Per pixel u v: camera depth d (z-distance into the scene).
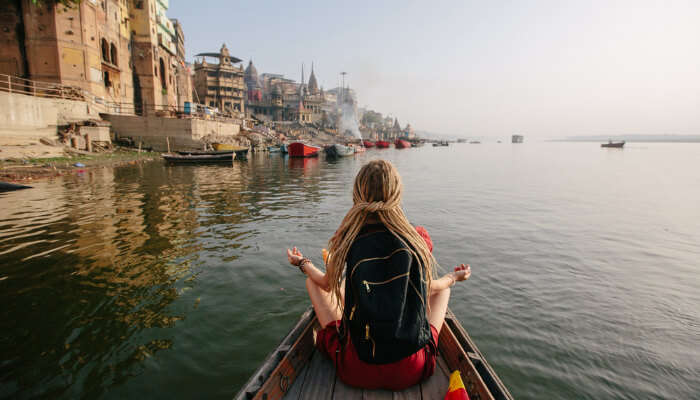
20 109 23.23
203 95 92.62
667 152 88.50
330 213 11.30
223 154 32.19
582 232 9.36
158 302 5.23
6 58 30.28
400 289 1.71
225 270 6.39
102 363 3.89
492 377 2.35
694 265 6.97
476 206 12.95
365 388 2.07
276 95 128.12
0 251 7.25
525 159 53.59
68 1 31.05
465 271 2.41
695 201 14.61
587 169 33.28
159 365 3.87
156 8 47.00
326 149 50.47
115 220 9.88
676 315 5.02
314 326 2.90
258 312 4.97
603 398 3.49
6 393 3.45
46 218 9.93
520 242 8.39
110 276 6.11
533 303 5.34
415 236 1.87
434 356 2.12
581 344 4.33
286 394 2.16
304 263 2.38
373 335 1.74
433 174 26.86
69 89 30.83
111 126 35.81
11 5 29.84
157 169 25.19
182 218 10.30
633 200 14.84
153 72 45.19
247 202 13.18
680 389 3.61
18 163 19.75
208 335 4.43
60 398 3.40
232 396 3.46
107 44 36.81
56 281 5.88
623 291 5.78
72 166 21.89
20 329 4.52
